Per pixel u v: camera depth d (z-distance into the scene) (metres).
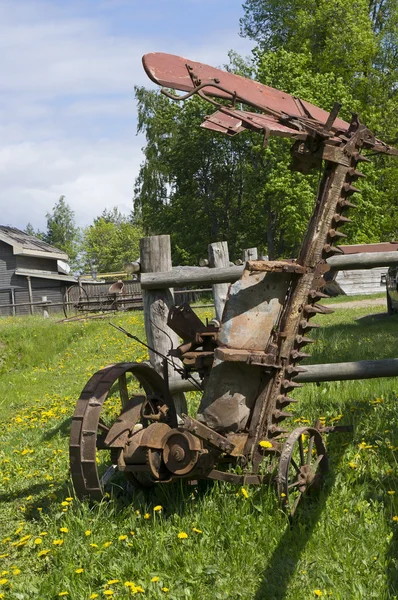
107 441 5.37
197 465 5.17
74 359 19.09
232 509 5.09
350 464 5.71
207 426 5.38
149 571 4.65
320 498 5.29
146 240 7.82
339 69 47.25
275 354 5.30
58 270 56.56
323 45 48.41
